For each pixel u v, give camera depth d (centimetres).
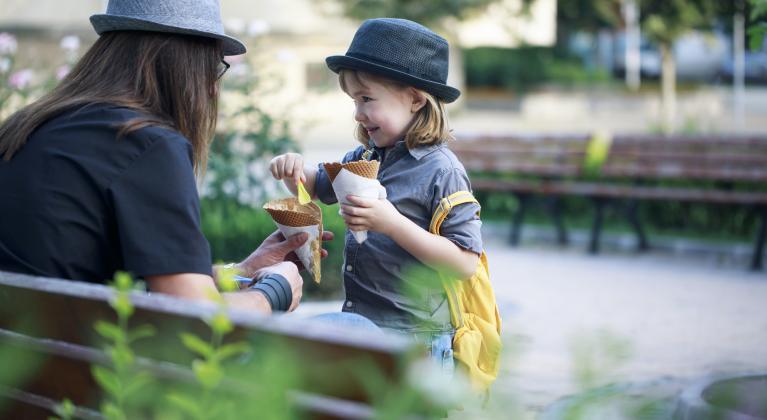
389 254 301
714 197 933
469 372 296
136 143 230
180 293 220
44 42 1508
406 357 139
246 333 159
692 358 556
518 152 1132
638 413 228
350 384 148
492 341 301
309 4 2223
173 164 228
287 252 295
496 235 1145
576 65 3988
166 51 256
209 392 152
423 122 311
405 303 298
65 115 242
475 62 3741
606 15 3562
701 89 3559
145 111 245
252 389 152
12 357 192
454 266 290
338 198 287
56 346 187
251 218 650
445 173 303
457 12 2447
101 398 181
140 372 169
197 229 226
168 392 165
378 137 318
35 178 231
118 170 227
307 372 151
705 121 1822
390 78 308
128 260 221
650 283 828
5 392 198
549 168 1097
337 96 2338
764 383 386
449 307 300
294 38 2209
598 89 3638
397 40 310
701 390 372
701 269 903
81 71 258
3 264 229
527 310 705
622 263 944
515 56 3762
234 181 721
